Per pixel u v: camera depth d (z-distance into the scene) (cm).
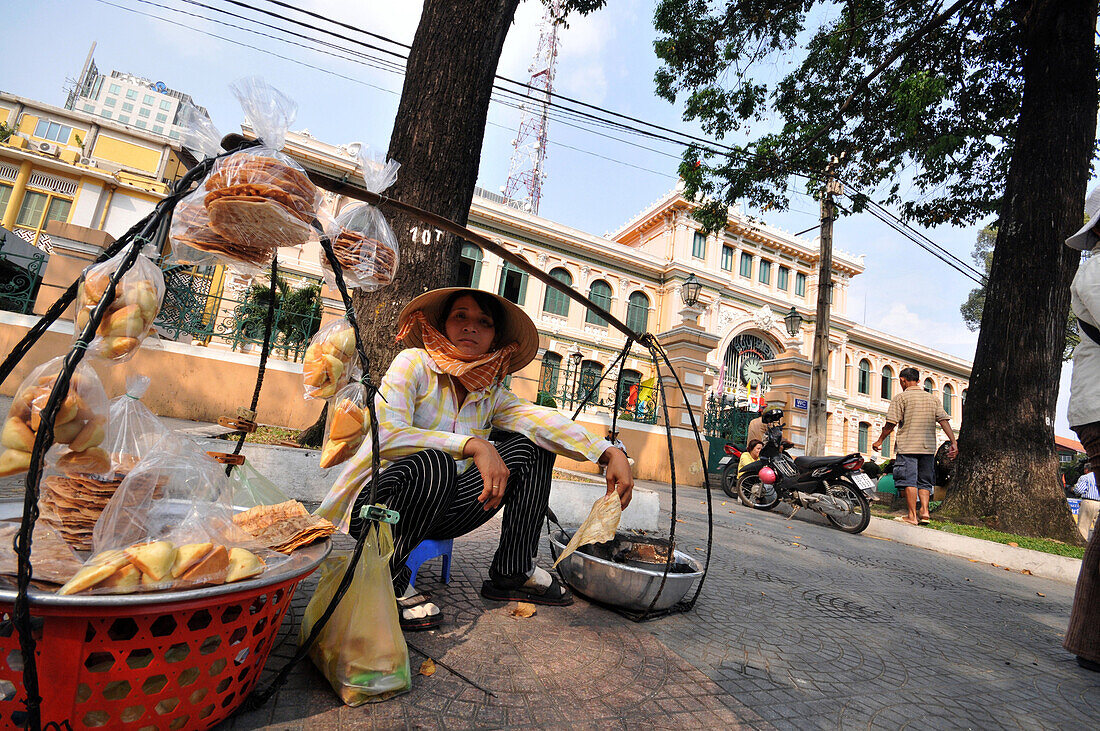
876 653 204
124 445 110
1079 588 225
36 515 75
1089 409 209
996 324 614
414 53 376
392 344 340
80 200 1988
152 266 101
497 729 118
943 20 766
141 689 86
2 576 81
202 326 675
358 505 153
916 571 405
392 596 132
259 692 114
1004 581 413
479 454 153
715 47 917
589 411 977
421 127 358
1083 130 613
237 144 110
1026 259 604
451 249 359
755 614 233
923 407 583
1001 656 224
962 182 954
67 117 2283
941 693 173
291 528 122
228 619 99
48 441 80
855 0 872
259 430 429
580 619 194
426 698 127
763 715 141
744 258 2538
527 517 193
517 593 206
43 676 80
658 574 194
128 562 82
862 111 920
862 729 141
